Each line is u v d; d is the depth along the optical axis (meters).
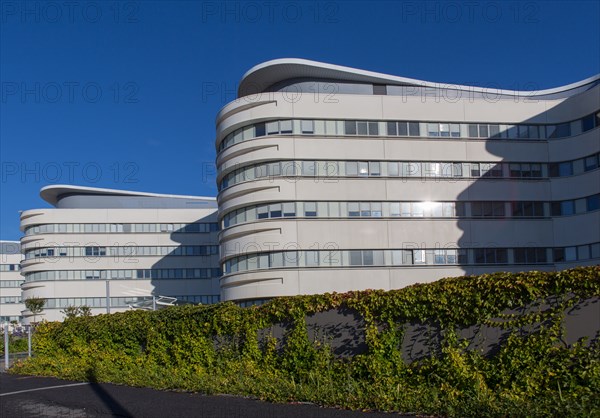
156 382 17.58
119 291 81.38
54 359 24.56
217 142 52.72
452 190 48.88
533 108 50.31
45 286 80.88
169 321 19.70
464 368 11.71
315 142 48.22
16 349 47.78
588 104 47.34
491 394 10.99
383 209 48.19
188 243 82.75
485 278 11.84
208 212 83.31
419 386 12.26
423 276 47.72
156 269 82.00
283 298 15.77
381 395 12.10
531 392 10.73
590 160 47.38
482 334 11.80
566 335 10.70
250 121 48.88
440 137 49.28
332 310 14.67
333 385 13.70
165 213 83.00
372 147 48.59
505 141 49.72
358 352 14.05
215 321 17.77
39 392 18.03
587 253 47.06
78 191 88.62
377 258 47.66
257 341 16.53
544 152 49.84
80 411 13.94
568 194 48.72
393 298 13.24
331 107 48.59
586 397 9.82
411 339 13.03
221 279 51.09
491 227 48.81
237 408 13.00
